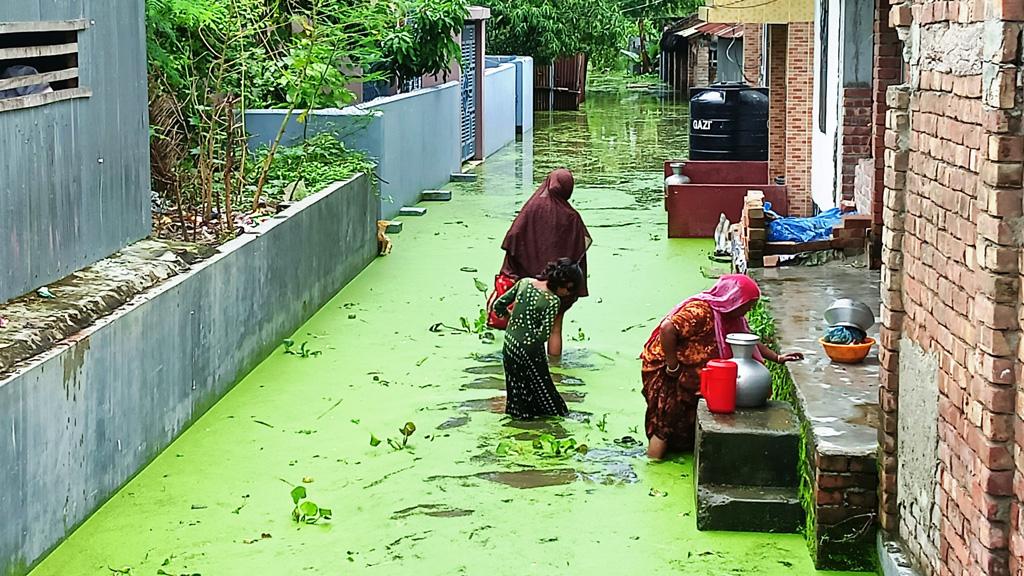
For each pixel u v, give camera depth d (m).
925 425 6.18
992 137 5.11
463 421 9.77
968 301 5.50
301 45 14.73
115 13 9.98
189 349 9.58
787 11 18.06
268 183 14.44
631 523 7.77
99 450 7.98
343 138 17.30
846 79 14.90
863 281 11.64
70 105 9.13
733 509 7.57
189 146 13.48
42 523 7.22
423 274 15.31
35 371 7.09
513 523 7.79
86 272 9.24
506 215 19.86
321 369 11.24
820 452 6.94
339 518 7.90
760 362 8.32
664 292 14.18
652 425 8.84
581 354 11.66
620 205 21.05
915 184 6.33
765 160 21.42
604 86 61.19
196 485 8.44
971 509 5.48
